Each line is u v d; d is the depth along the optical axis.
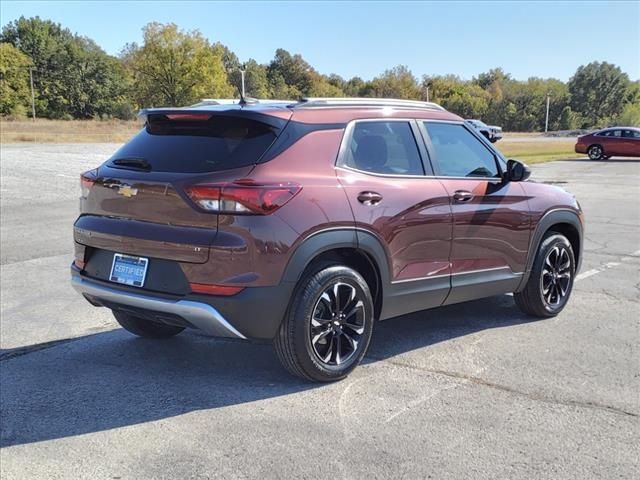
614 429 3.49
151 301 3.77
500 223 5.03
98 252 4.20
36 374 4.36
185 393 4.01
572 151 38.66
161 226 3.80
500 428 3.50
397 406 3.79
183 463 3.15
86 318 5.72
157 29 89.56
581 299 6.29
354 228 3.99
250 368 4.44
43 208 13.52
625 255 8.54
